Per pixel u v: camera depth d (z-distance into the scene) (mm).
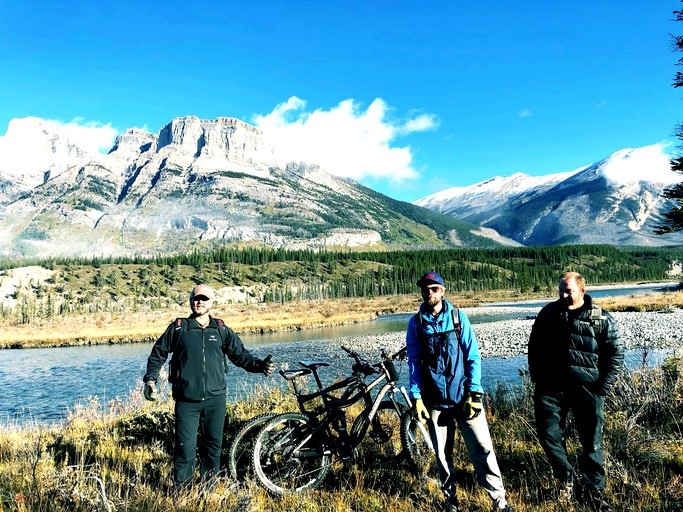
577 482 4449
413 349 4449
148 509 4039
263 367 5109
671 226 14320
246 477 4672
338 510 4324
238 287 164875
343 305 113312
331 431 5207
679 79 13570
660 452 5367
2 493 4266
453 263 193375
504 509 4176
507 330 39094
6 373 34469
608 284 173750
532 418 6902
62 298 143250
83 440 6715
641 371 7453
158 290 157375
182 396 4836
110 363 38188
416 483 4934
